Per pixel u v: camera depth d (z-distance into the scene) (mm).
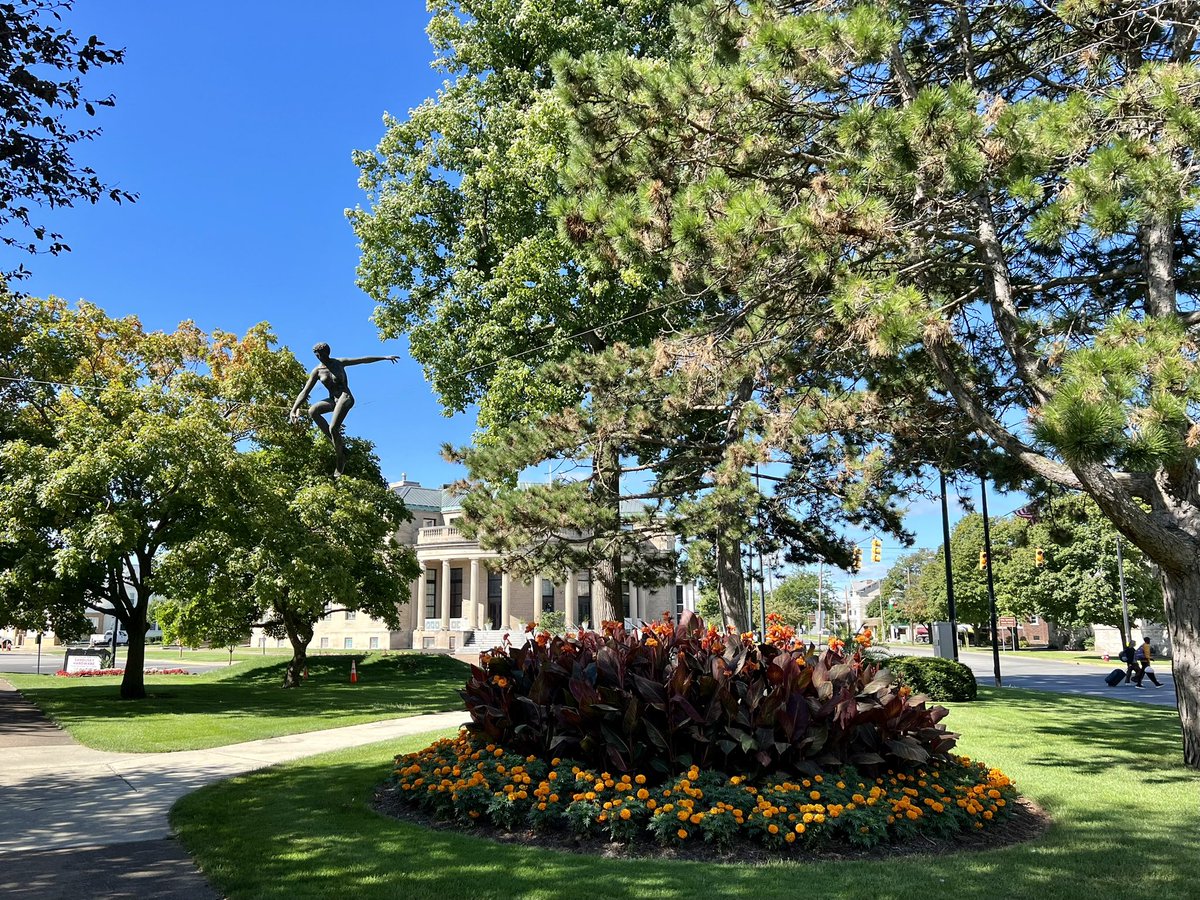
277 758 11195
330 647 69625
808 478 16781
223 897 5031
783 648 8062
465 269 23484
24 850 6332
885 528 18312
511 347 21641
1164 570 9562
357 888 5078
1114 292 11820
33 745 13023
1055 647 82750
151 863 5906
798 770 6770
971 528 74688
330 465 28844
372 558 28188
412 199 24031
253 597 23891
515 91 23766
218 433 21719
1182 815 7160
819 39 8500
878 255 9656
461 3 24000
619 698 7164
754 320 11180
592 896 4914
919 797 6785
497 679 8141
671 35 21922
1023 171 7832
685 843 6141
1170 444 6262
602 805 6469
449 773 7469
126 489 20953
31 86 7578
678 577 22328
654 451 18375
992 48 10688
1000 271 9469
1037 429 6688
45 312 23203
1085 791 8125
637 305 20688
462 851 5973
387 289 24734
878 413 12773
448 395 23719
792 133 10242
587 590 68938
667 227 9344
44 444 22359
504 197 22406
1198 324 9625
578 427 16219
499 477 16859
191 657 57219
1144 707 17547
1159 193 7094
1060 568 58938
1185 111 7012
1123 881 5254
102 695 23562
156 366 26203
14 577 19328
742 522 15008
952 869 5547
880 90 9750
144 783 9391
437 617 72188
